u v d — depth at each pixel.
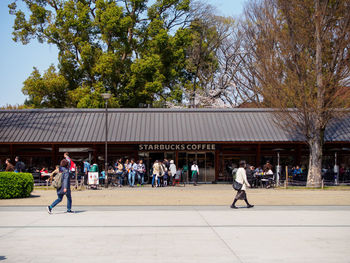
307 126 25.78
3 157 29.50
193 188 25.09
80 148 29.66
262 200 17.55
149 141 27.69
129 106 38.72
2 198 17.81
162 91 41.69
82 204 16.36
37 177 28.06
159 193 20.88
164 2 40.53
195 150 30.19
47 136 27.94
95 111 30.91
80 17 36.59
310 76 24.88
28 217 12.64
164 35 38.50
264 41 27.03
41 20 38.66
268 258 7.47
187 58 46.16
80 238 9.31
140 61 36.78
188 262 7.18
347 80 24.23
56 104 37.81
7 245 8.58
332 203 16.53
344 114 25.25
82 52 36.28
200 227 10.76
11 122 29.44
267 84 27.23
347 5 23.62
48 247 8.38
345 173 28.80
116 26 36.25
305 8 24.66
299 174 28.16
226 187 25.89
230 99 48.06
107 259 7.40
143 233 9.92
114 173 27.11
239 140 27.91
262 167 30.45
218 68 48.91
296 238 9.30
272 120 27.72
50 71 37.84
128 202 16.92
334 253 7.88
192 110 31.19
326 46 24.61
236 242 8.87
